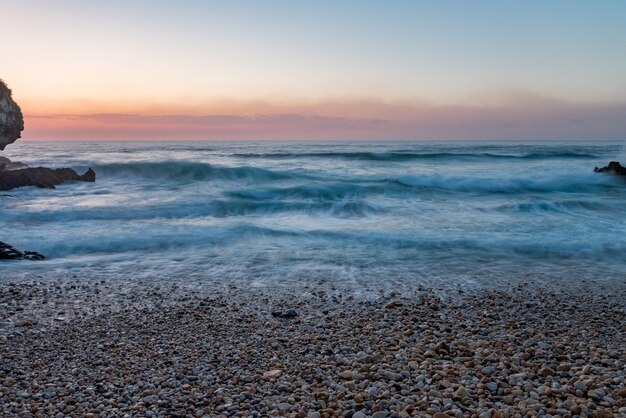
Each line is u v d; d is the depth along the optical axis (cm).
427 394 611
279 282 1241
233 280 1258
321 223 1969
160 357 769
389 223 1958
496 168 4091
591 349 786
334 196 2658
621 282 1246
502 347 794
